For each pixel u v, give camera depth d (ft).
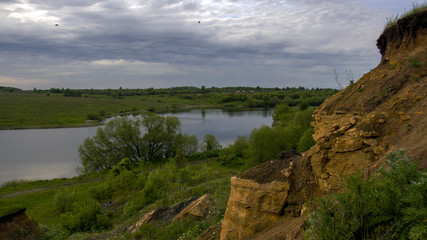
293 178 21.49
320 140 21.31
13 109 403.75
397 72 22.18
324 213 10.44
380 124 18.88
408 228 8.06
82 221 63.98
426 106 17.10
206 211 41.88
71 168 153.48
